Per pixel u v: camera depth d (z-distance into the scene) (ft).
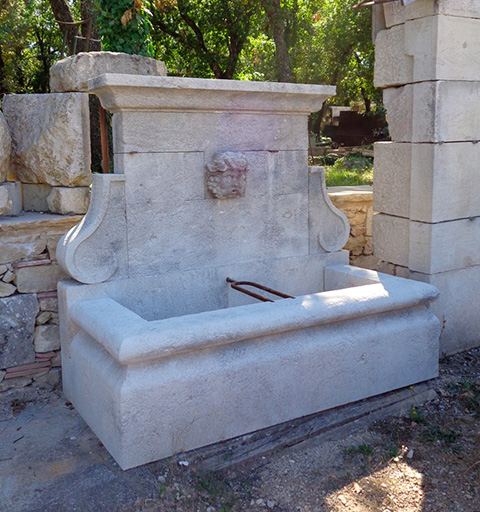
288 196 13.39
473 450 9.97
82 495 8.36
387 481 9.13
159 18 55.21
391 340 11.34
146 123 11.14
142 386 8.61
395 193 14.06
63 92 13.46
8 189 12.41
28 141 13.06
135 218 11.32
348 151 59.26
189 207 11.98
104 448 9.71
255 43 66.59
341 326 10.80
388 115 14.06
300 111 13.10
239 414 9.62
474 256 14.01
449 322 13.84
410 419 11.06
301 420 10.33
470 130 13.24
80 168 12.59
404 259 13.98
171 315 12.00
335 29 68.23
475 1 12.67
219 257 12.56
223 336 9.14
